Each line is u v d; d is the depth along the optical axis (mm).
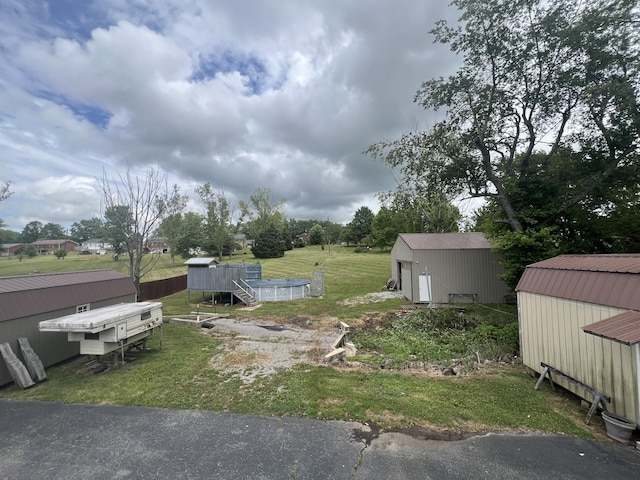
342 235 70000
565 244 12094
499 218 14117
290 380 6305
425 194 17438
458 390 5762
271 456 3871
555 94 12039
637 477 3387
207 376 6660
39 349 7324
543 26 11289
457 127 13789
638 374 4090
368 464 3676
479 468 3564
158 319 8922
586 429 4422
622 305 4438
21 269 34781
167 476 3539
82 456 3965
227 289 17406
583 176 11977
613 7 10227
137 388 6117
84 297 8828
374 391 5707
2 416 5117
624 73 10750
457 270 15906
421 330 11836
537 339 6449
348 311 14469
